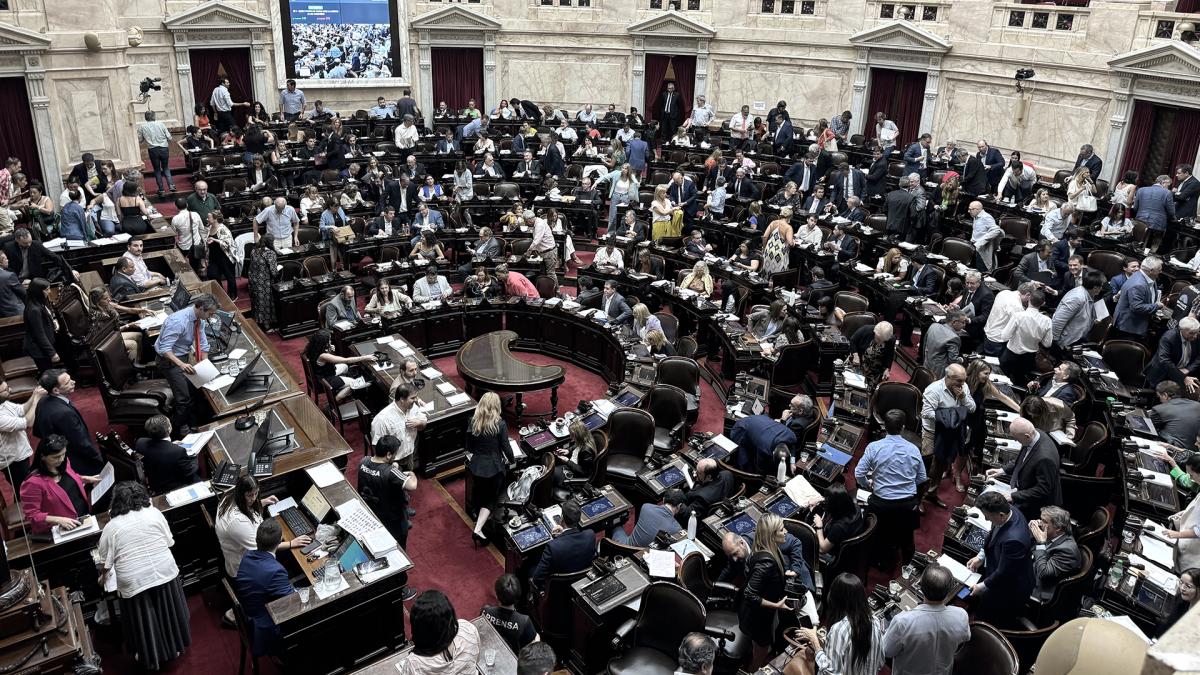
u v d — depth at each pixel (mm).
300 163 20266
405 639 7930
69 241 14461
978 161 18312
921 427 10312
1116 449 9953
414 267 15688
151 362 11664
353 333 13109
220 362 11156
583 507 8672
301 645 7098
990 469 9047
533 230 17188
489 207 19500
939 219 16844
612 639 7277
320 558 7625
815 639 6133
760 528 6812
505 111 25266
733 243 17938
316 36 24797
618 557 7672
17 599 6012
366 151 22672
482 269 14766
